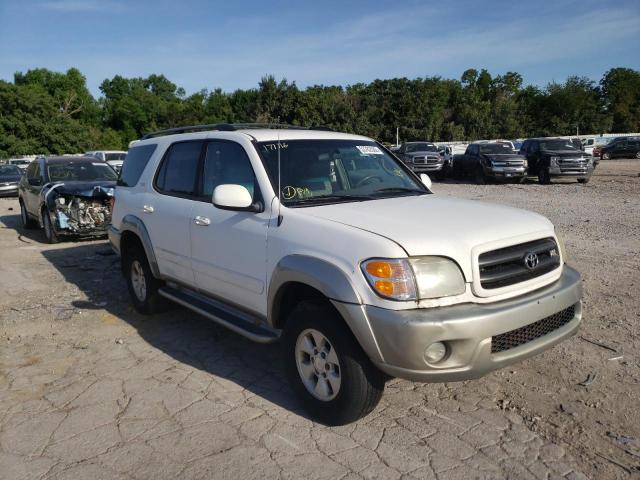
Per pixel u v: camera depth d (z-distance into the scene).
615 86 76.38
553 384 4.04
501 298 3.31
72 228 9.98
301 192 4.06
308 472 3.08
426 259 3.16
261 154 4.19
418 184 4.86
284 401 3.92
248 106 50.50
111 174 11.55
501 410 3.72
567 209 12.64
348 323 3.20
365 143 4.93
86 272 7.95
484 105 64.12
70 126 56.75
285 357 3.76
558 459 3.16
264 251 3.85
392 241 3.19
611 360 4.38
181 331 5.39
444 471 3.07
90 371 4.47
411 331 3.00
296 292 3.80
